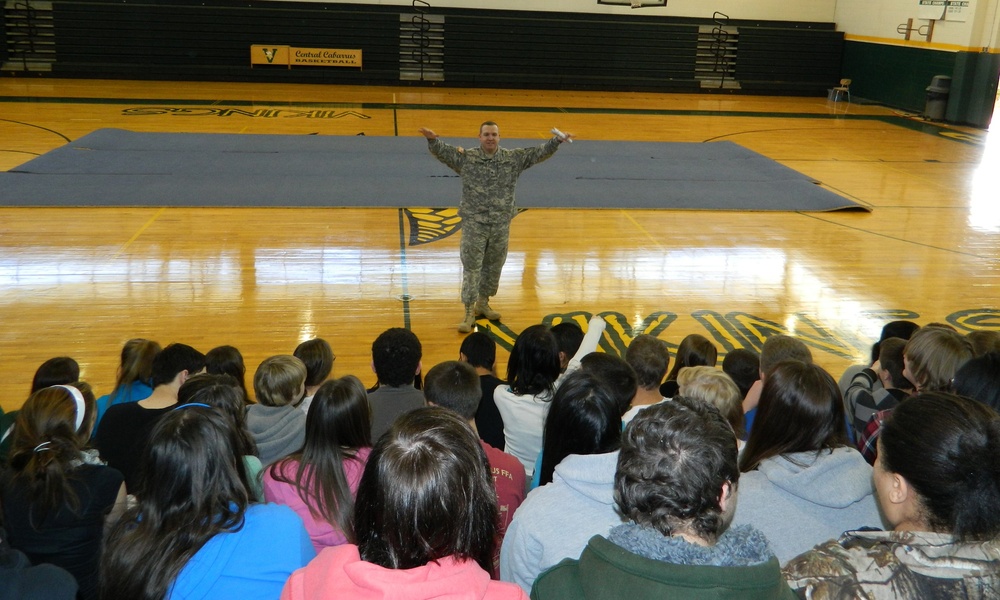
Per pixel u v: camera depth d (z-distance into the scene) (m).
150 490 1.58
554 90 20.59
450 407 2.80
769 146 14.14
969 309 6.92
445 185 10.26
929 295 7.22
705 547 1.24
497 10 20.05
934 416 1.37
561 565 1.39
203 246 7.71
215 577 1.56
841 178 11.81
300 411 3.06
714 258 8.02
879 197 10.73
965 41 17.06
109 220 8.33
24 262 7.07
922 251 8.47
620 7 20.39
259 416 3.03
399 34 19.61
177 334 5.86
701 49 20.89
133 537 1.57
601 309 6.68
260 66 19.28
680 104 19.06
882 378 3.32
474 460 1.34
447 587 1.22
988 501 1.30
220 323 6.08
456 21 19.75
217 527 1.58
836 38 21.20
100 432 3.05
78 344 5.63
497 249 6.18
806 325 6.50
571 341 3.96
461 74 20.09
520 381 3.12
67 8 18.34
